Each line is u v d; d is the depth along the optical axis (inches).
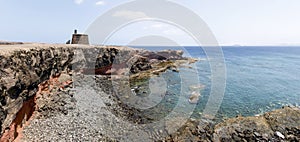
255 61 2043.6
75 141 392.5
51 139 388.5
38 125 434.9
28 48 507.5
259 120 479.8
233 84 978.7
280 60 2182.6
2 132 315.0
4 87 326.6
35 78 485.4
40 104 504.1
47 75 599.5
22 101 396.5
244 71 1385.3
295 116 487.2
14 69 378.0
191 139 419.8
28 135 391.5
